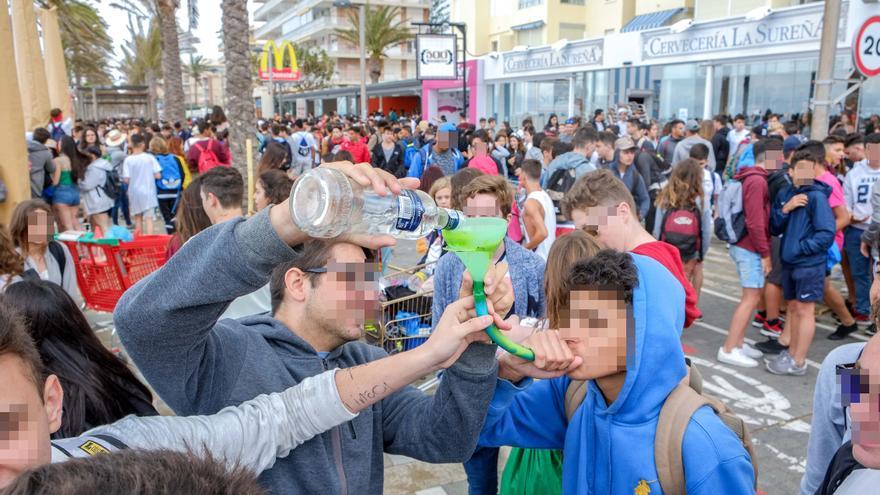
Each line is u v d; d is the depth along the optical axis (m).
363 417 1.55
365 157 13.03
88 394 2.08
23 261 3.45
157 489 0.63
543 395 1.95
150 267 5.14
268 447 1.22
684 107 17.16
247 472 0.75
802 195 4.73
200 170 10.59
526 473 2.20
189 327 1.17
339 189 1.09
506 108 24.83
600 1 30.25
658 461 1.55
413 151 10.82
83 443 1.08
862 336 5.85
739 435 1.65
